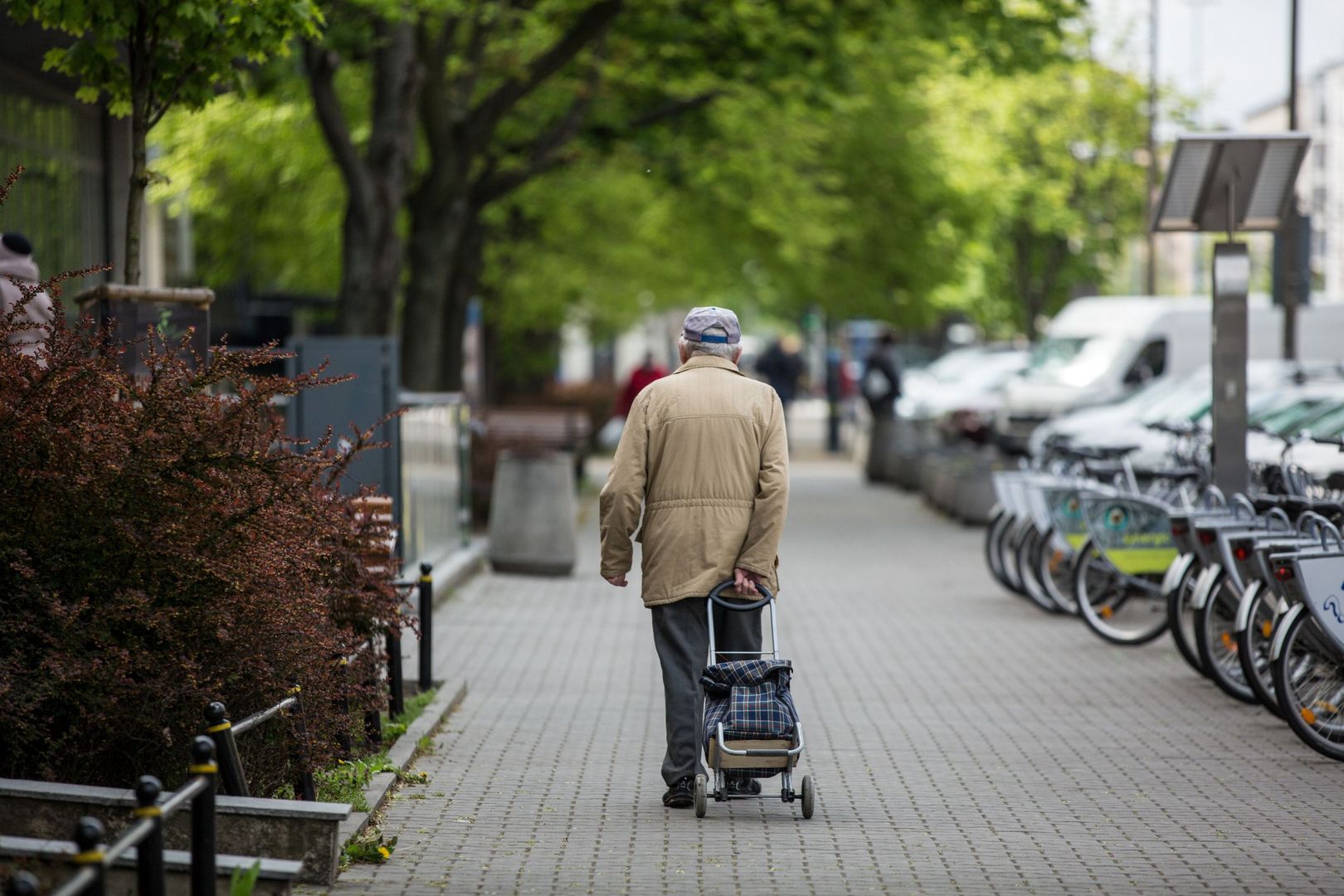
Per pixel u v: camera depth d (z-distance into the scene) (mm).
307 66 42375
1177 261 143500
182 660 15414
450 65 52156
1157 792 19531
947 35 50500
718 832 17469
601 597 37906
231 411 15984
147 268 60125
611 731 23000
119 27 21062
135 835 10875
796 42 52156
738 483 18250
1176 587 26438
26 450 15281
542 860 16297
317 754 17188
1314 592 21203
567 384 105500
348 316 43438
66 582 15555
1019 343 113000
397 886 15305
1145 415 47125
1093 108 104625
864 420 89625
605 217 78188
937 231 80188
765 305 121938
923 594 39031
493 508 42281
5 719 14914
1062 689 26625
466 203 49844
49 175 39406
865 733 23156
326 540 18891
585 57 54688
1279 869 16188
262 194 68500
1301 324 66688
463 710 24500
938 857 16547
